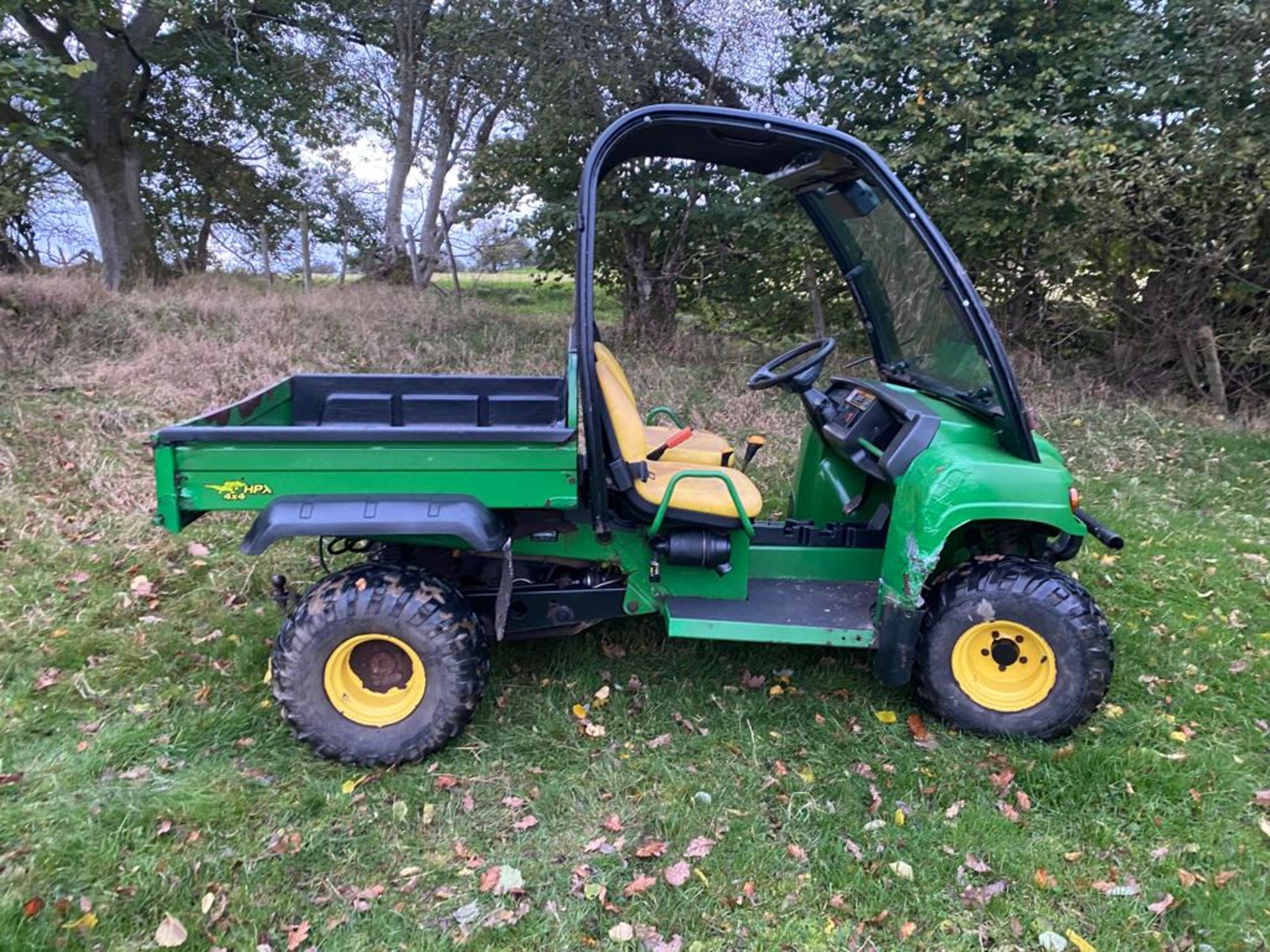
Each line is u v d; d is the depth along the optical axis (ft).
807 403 11.44
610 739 9.88
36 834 8.07
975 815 8.70
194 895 7.57
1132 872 8.11
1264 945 7.30
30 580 12.73
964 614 9.65
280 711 9.84
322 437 8.72
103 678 10.68
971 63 22.15
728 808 8.82
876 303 11.99
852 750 9.77
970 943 7.32
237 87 38.58
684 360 26.99
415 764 9.29
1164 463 20.13
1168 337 24.61
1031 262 24.82
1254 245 22.44
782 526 11.60
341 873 7.90
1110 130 22.26
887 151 23.44
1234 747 10.03
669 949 7.16
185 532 14.69
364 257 45.88
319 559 14.01
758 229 25.26
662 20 25.61
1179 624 12.79
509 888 7.70
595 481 9.45
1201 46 21.49
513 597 10.28
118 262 37.14
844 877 7.93
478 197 29.91
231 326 26.32
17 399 18.81
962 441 9.75
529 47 25.91
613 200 26.73
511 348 27.02
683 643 11.89
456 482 8.98
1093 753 9.50
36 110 33.55
